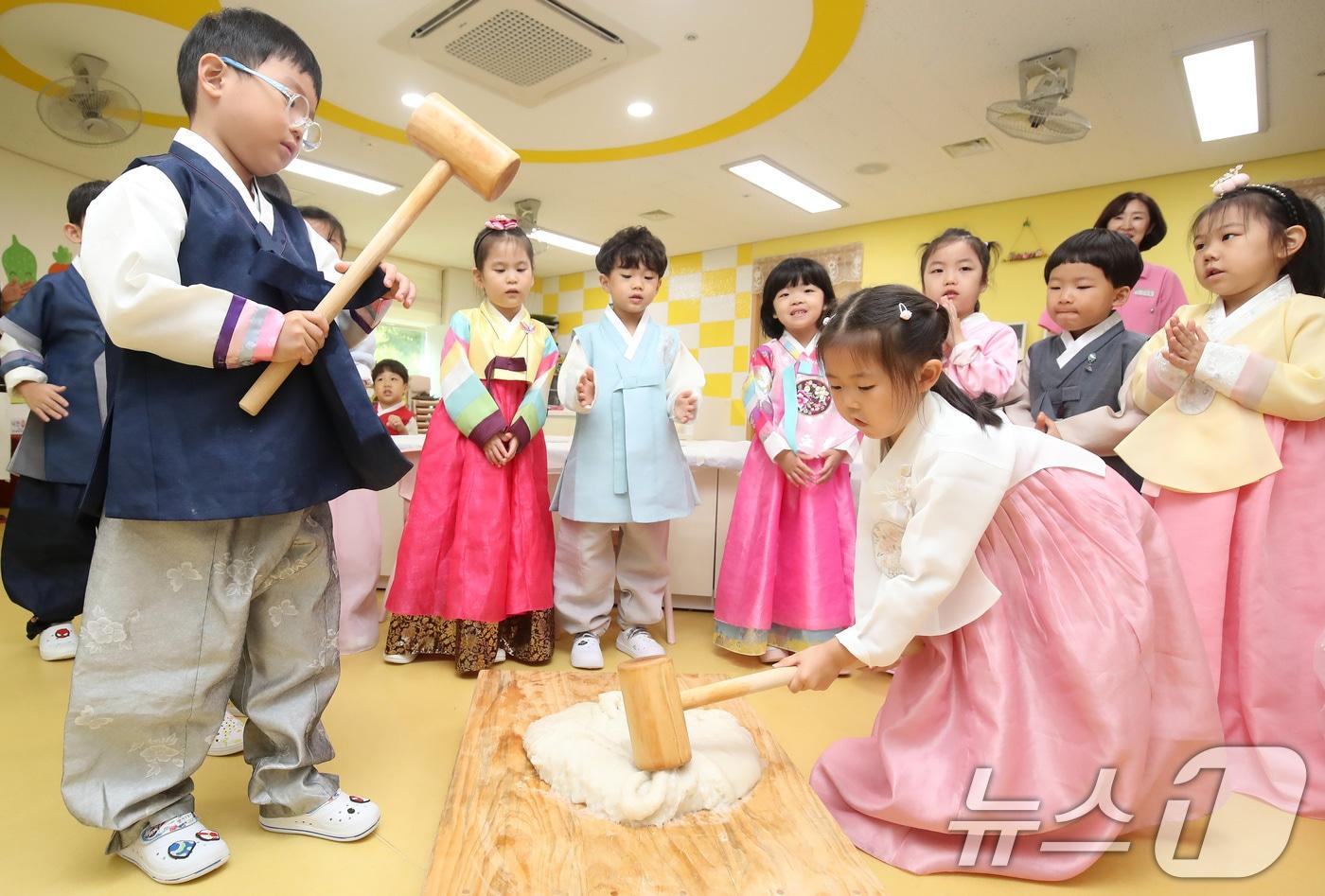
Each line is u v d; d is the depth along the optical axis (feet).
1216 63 10.02
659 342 7.20
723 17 9.35
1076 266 5.94
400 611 6.44
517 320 6.89
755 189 15.56
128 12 9.52
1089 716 3.41
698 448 9.31
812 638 6.70
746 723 4.69
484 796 3.66
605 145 13.44
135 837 3.35
